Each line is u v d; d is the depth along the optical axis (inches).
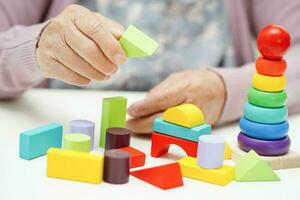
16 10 49.3
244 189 30.7
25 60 40.3
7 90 42.3
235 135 38.2
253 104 34.0
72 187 29.8
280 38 32.8
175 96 37.2
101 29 34.7
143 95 46.9
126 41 34.2
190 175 31.5
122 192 29.6
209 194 30.0
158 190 30.0
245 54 55.1
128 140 33.4
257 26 56.7
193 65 51.9
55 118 39.7
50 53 36.7
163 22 51.5
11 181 29.9
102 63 35.0
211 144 31.1
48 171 30.5
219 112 39.5
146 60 51.1
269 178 31.7
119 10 51.0
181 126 33.5
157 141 34.0
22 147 32.5
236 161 33.9
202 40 52.4
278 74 33.5
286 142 33.9
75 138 32.3
